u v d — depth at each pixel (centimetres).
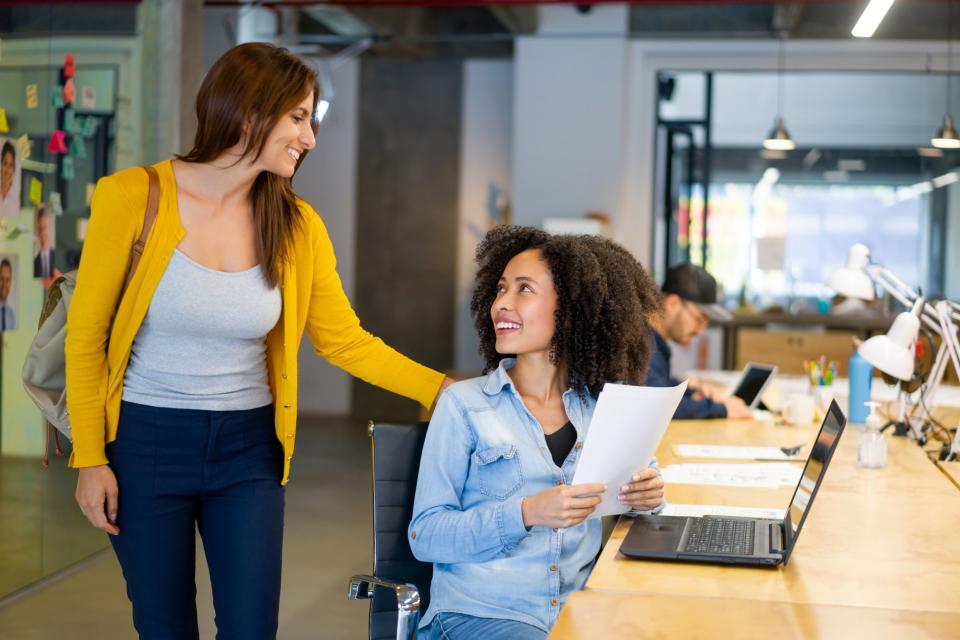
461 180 945
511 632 202
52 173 441
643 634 158
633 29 808
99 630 386
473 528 202
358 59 939
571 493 196
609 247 237
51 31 436
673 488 272
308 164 962
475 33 814
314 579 458
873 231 976
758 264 877
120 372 214
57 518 454
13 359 422
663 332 427
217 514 224
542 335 221
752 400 425
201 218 214
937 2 723
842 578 190
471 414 219
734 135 967
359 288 962
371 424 228
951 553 209
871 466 304
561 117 829
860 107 956
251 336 221
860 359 401
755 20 782
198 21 537
